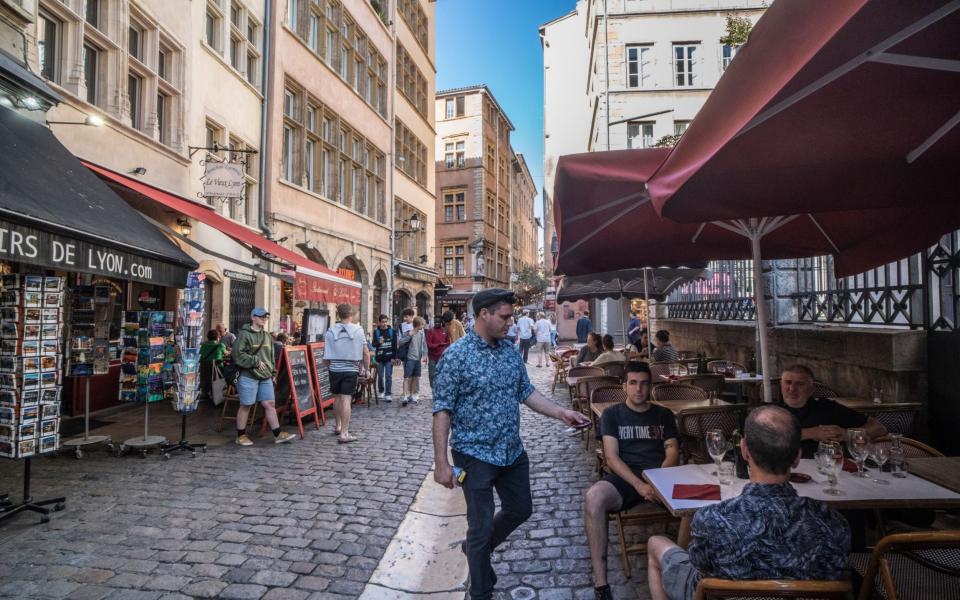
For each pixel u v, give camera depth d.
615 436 3.76
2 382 4.40
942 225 3.93
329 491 5.25
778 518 1.93
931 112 1.99
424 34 28.84
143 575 3.51
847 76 1.82
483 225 44.72
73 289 6.07
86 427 6.52
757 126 2.00
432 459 6.49
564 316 35.22
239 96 13.09
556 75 38.50
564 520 4.48
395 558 3.86
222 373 9.64
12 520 4.37
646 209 4.19
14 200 4.29
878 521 3.27
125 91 8.95
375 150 21.59
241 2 13.34
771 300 8.20
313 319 10.84
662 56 21.28
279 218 14.31
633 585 3.40
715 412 4.56
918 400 5.16
